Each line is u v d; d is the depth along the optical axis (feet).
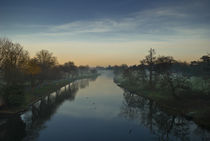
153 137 90.07
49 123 111.04
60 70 423.23
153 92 203.51
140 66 272.72
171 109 134.62
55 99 191.62
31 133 94.22
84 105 162.81
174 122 112.88
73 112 137.59
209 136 88.69
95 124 109.91
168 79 161.38
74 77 556.92
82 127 104.22
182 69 293.02
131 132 96.84
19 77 199.52
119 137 89.56
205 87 158.10
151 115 130.62
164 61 196.54
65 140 85.20
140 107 155.43
